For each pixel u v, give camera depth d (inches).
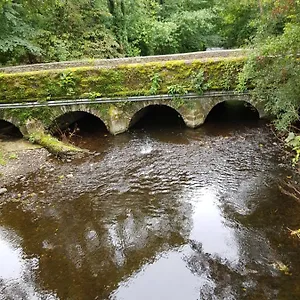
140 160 630.5
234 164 590.2
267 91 634.2
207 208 481.1
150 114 871.7
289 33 515.2
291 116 570.6
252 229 432.5
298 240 406.6
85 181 570.3
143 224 458.9
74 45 940.6
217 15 1124.5
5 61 848.3
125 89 722.2
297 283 348.5
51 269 391.9
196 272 374.0
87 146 698.2
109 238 436.5
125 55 1028.5
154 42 1046.4
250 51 635.5
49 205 510.6
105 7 986.7
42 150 668.7
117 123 732.0
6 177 587.2
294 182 523.5
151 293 351.3
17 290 366.0
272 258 384.2
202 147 660.7
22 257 412.2
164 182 553.9
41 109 716.7
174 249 410.6
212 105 725.9
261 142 659.4
